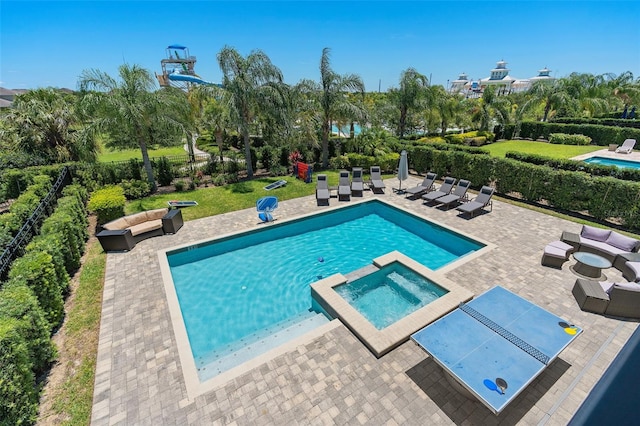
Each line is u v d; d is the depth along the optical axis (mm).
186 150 28438
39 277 5801
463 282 7301
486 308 5172
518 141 31547
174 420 4309
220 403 4516
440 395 4559
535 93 32750
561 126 29953
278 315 7137
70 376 5070
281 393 4633
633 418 3113
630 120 29453
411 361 5148
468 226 10492
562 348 4367
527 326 4773
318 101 18031
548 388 4680
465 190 12414
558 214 11438
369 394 4594
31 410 4297
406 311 6750
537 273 7605
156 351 5508
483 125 31547
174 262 9227
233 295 7832
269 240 10570
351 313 6105
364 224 11758
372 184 14555
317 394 4605
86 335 5941
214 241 9914
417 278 7613
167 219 10109
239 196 14133
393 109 25203
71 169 14969
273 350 5398
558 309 6336
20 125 16281
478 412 4324
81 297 7082
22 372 4281
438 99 27344
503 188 13523
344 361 5156
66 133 16875
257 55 15648
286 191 14812
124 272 8039
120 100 13055
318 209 12352
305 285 8227
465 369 4031
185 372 5035
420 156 17188
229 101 15547
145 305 6746
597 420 3109
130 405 4547
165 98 14375
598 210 10680
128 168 15531
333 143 20484
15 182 13750
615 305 5996
